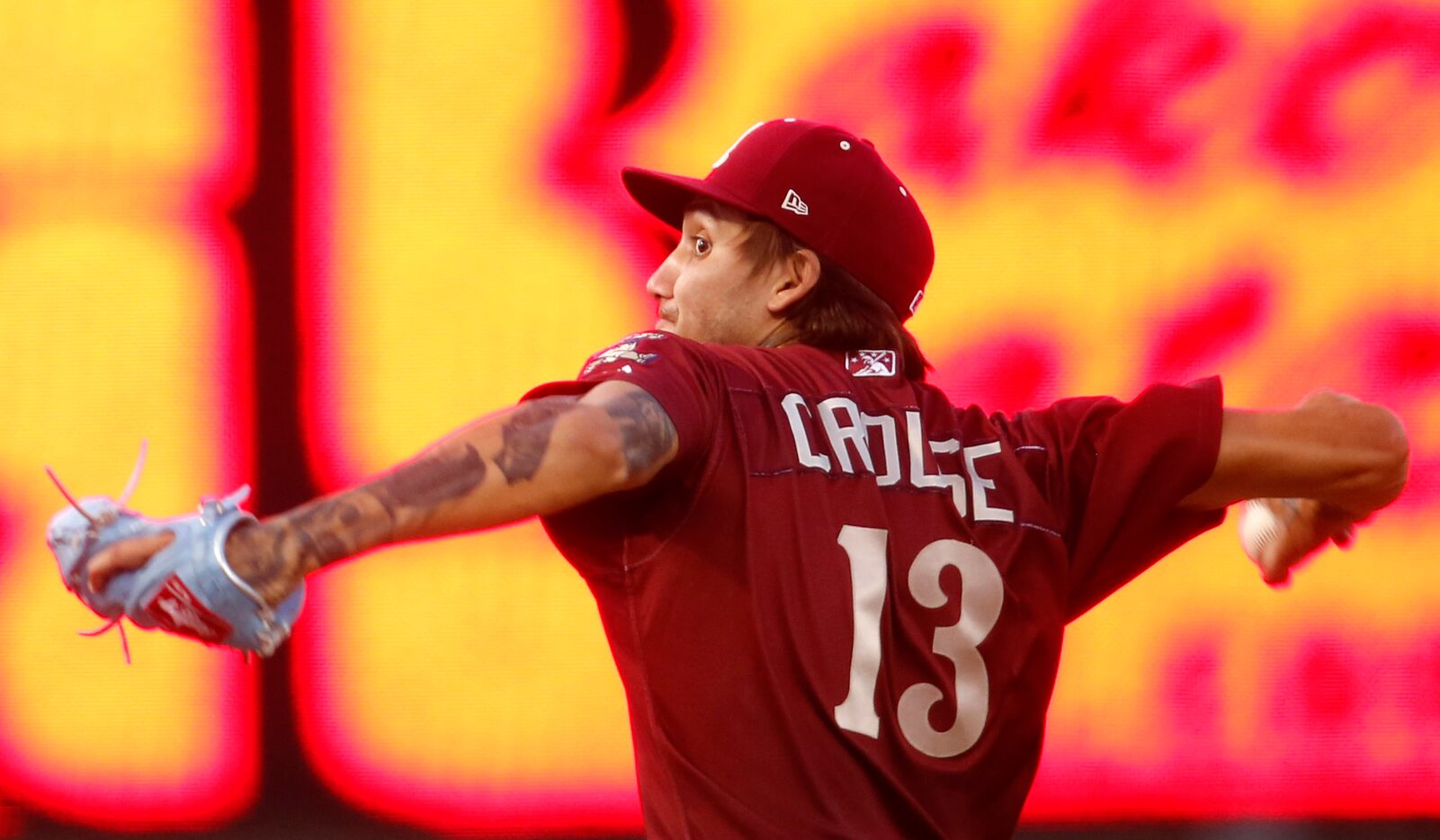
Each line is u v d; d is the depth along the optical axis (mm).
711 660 5379
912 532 5699
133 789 13109
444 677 13141
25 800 13047
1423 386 13227
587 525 5438
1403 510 13195
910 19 13250
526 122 13219
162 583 4285
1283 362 13234
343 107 13219
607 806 13102
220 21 13258
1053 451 6090
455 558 13180
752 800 5359
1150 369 13195
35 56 13180
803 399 5707
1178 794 13164
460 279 13203
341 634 13141
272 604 4355
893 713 5582
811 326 6250
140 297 13188
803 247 6301
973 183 13211
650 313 13195
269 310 13203
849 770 5438
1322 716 13195
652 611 5438
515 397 13188
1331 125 13305
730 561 5387
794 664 5387
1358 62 13305
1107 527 5969
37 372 13117
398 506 4465
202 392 13180
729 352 5684
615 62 13250
